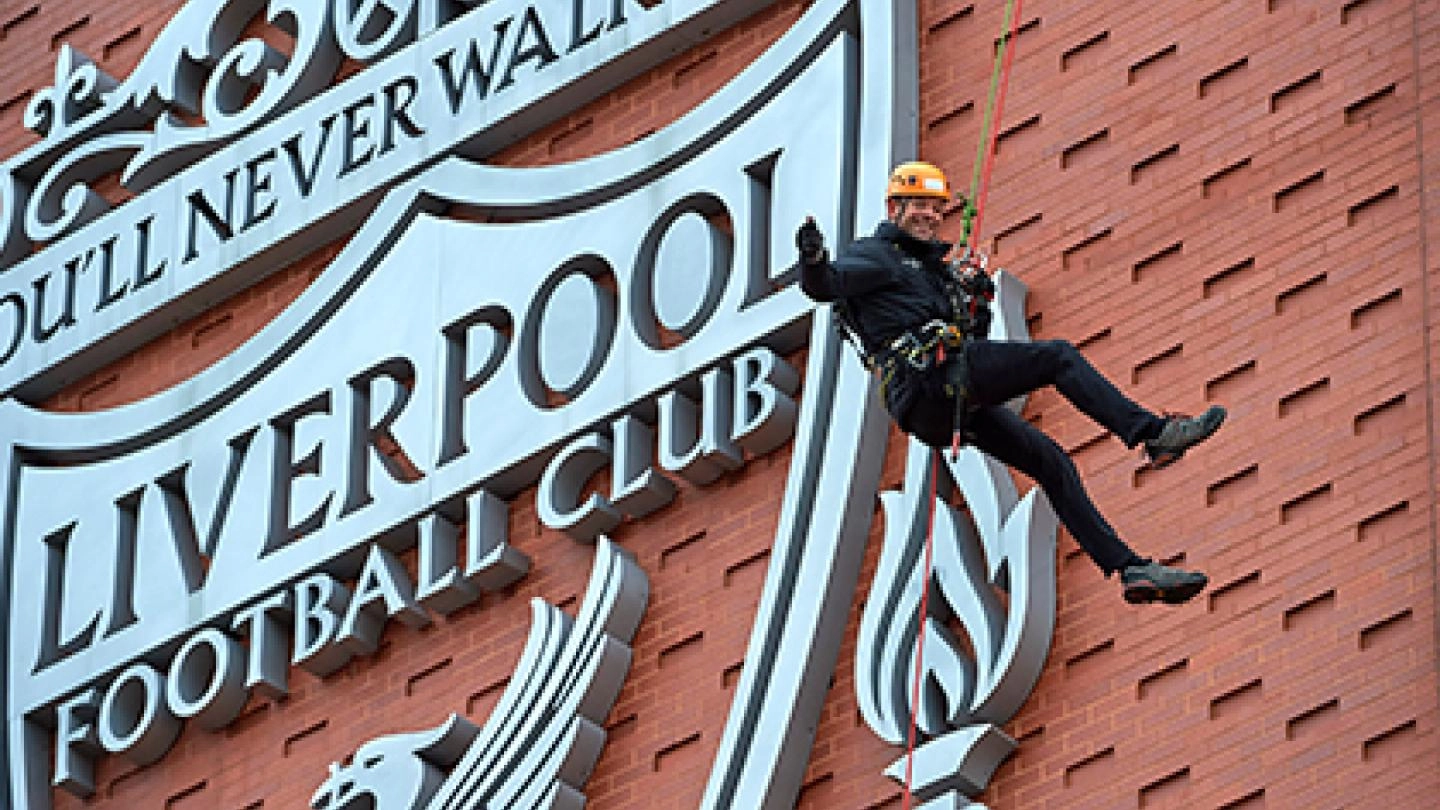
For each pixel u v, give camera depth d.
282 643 30.61
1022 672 25.94
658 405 28.92
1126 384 26.58
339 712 30.00
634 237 29.55
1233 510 25.70
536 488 29.62
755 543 28.05
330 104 32.22
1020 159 27.91
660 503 28.77
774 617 27.31
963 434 23.45
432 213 31.19
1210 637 25.41
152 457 32.09
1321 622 24.97
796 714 26.86
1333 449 25.44
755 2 29.91
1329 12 26.80
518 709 28.36
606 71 30.50
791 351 28.59
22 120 34.81
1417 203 25.80
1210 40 27.30
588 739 28.02
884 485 27.52
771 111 29.16
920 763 25.95
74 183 34.19
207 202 32.81
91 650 31.58
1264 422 25.84
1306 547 25.27
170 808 30.80
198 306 32.78
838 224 28.31
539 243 30.12
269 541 30.86
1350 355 25.64
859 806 26.42
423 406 30.27
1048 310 27.20
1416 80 26.05
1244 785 24.77
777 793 26.72
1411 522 24.86
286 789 30.00
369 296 31.09
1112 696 25.66
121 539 32.06
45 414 33.12
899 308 23.12
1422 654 24.42
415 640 29.81
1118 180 27.30
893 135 28.38
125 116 33.81
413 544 30.14
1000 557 26.28
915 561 26.72
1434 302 25.34
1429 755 24.09
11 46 35.09
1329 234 26.09
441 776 28.77
